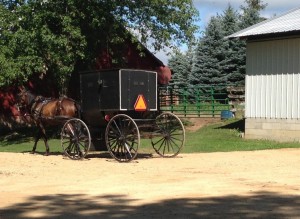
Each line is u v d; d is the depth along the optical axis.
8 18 25.81
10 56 25.75
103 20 27.70
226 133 25.17
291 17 23.56
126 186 10.55
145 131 16.44
